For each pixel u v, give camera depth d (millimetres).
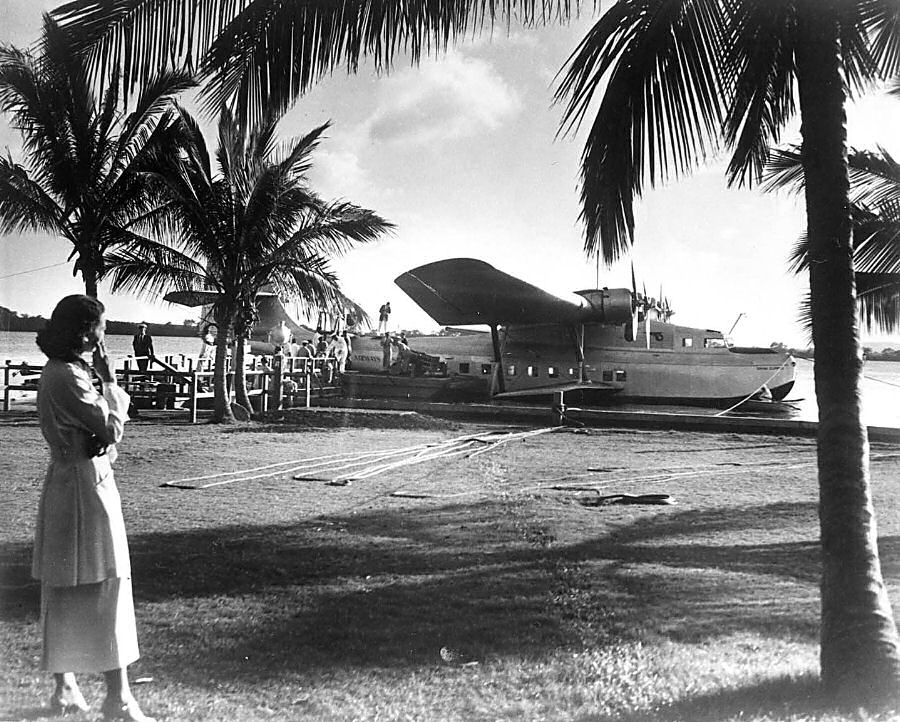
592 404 28938
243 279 18906
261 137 17734
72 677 3535
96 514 3389
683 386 28453
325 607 5246
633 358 28828
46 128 15102
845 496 4125
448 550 7086
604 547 7312
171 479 11266
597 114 4781
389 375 29531
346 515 8758
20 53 4648
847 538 4082
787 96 6066
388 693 3771
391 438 17438
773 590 5816
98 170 16438
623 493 10633
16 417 18453
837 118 4320
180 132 16906
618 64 4699
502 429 19922
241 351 20719
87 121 15703
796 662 4309
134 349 22031
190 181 17672
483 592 5668
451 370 29844
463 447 16094
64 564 3307
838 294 4270
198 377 21562
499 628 4840
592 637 4688
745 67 4777
